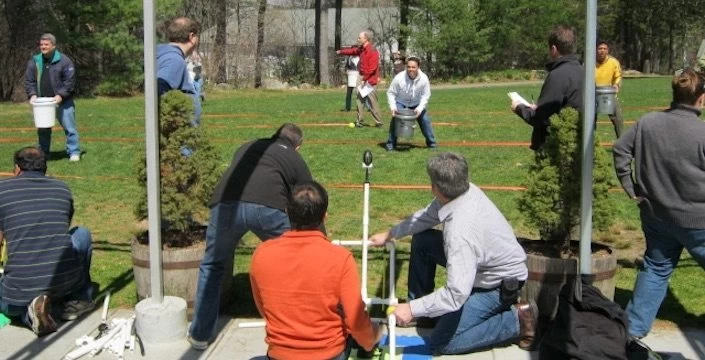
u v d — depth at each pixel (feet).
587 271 14.99
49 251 16.43
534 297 15.85
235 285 19.33
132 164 36.24
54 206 16.70
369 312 17.71
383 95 76.95
